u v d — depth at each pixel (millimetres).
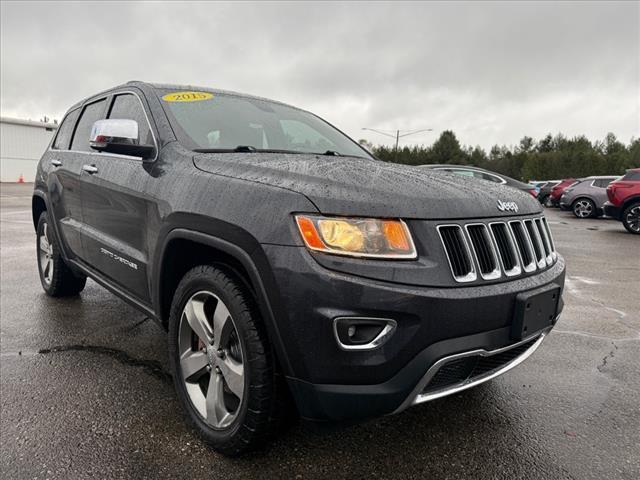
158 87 2990
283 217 1762
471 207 1942
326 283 1651
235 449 1984
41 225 4391
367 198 1749
